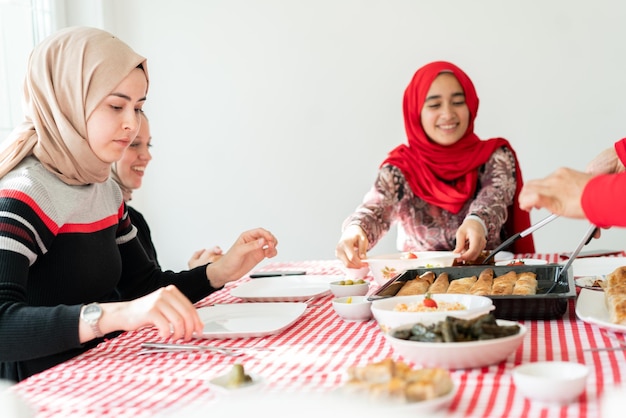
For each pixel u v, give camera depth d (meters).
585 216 1.24
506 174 2.85
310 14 4.30
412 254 2.09
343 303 1.53
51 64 1.70
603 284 1.63
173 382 1.10
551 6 4.01
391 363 0.92
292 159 4.39
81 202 1.70
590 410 0.86
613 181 1.21
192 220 4.53
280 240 4.44
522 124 4.10
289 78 4.36
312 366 1.14
